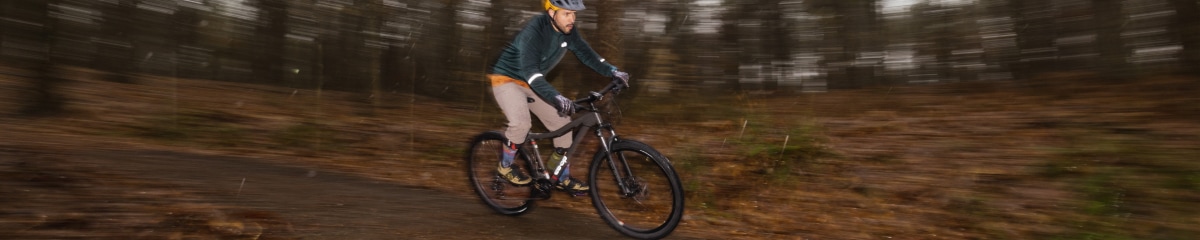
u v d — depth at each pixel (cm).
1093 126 684
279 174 522
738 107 868
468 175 460
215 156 598
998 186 527
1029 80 1084
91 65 1019
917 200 513
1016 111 829
